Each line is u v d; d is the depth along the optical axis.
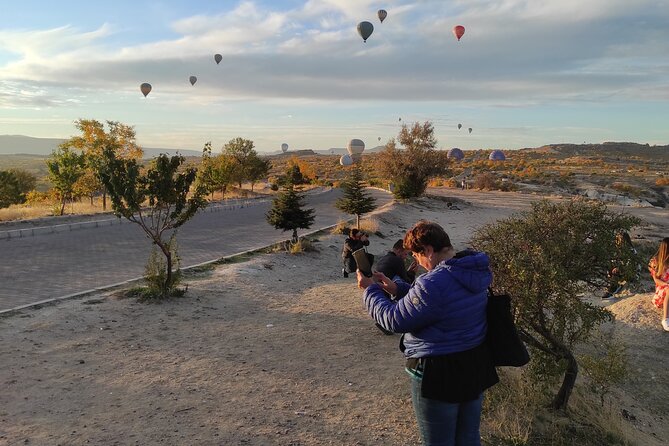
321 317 8.23
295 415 4.64
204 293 9.34
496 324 2.85
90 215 22.20
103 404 4.71
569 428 4.61
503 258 4.69
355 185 21.55
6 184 40.88
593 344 7.39
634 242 18.77
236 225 22.02
